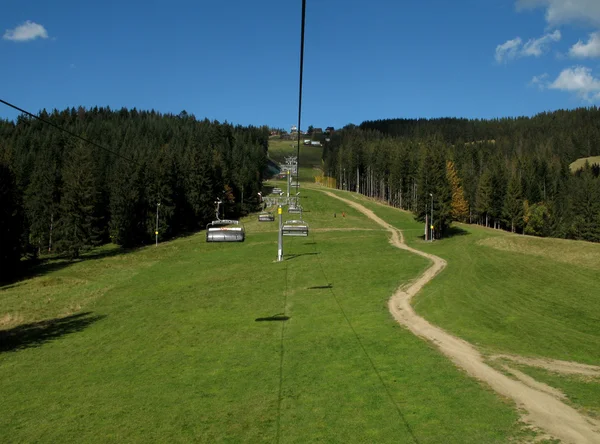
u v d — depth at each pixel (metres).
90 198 81.06
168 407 17.77
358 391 17.73
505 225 127.38
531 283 41.28
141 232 97.06
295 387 18.70
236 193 149.12
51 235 85.62
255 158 196.75
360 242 81.69
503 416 14.72
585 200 110.44
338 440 13.98
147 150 119.06
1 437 16.25
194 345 26.50
